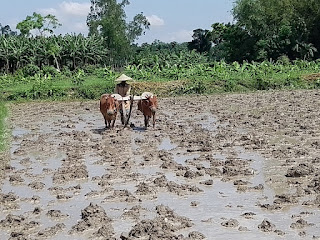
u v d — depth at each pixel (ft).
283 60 132.05
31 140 48.78
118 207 26.45
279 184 30.12
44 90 93.15
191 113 66.33
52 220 24.79
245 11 159.94
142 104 52.01
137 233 22.07
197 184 30.58
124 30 206.90
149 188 28.89
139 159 38.06
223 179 31.37
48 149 43.39
